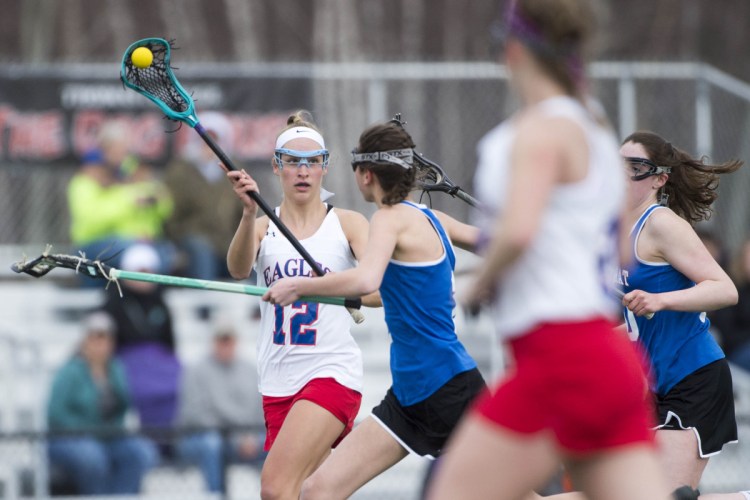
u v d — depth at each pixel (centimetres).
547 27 1235
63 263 1883
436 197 3997
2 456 3334
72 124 3731
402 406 1894
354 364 2112
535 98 1252
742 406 3703
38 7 6794
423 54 7056
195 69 3691
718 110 3975
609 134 1263
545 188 1188
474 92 4044
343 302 1798
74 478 3334
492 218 1251
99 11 6994
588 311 1240
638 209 1986
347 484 1894
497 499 1265
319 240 2119
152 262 3578
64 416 3400
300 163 2097
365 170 1820
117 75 3744
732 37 7250
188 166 3744
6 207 3938
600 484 1285
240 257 2067
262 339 2148
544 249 1234
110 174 3741
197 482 3472
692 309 1875
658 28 7175
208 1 7106
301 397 2073
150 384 3519
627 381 1255
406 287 1831
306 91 3741
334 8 7081
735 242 4006
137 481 3369
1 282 3959
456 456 1273
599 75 3844
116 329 3541
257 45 7125
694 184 2005
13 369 3566
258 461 3475
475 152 4041
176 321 3988
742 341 3734
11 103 3700
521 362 1253
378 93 3769
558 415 1245
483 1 7088
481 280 1200
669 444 1958
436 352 1848
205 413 3453
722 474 3675
